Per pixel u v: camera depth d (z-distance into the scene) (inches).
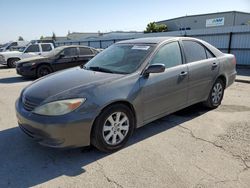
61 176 115.9
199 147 141.9
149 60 151.6
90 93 125.3
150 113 152.8
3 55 628.7
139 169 120.3
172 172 117.2
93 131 128.6
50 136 119.3
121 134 139.6
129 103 138.8
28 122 124.9
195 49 188.1
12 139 156.0
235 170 118.4
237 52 588.4
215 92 207.9
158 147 142.4
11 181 112.4
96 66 166.2
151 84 147.9
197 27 1879.9
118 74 144.3
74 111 119.7
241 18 1736.0
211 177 113.0
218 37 621.0
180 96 170.2
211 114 198.7
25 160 130.4
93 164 125.6
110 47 189.5
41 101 124.1
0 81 397.7
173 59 167.3
